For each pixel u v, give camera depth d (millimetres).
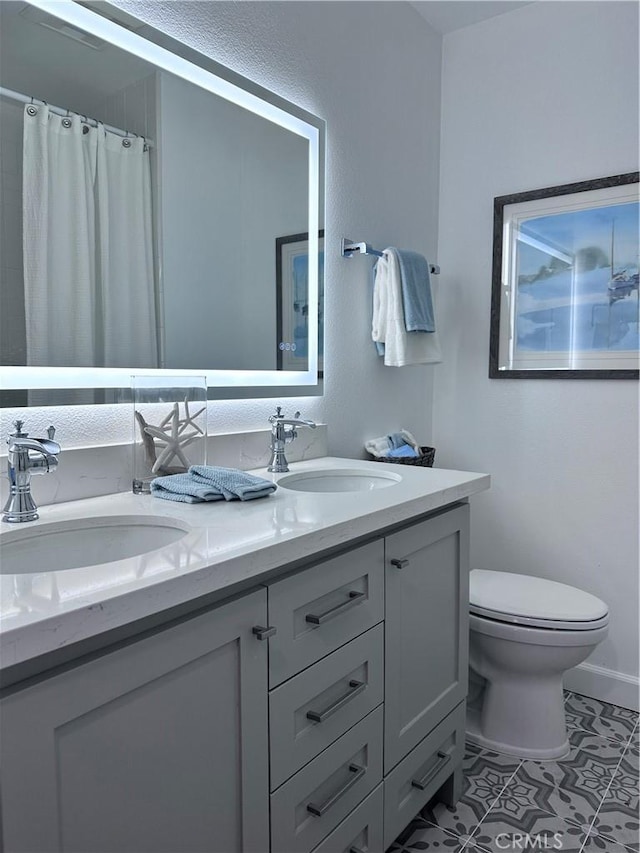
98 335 1313
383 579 1254
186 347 1505
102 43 1299
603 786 1686
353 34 1984
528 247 2258
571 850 1445
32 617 635
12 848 639
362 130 2035
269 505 1197
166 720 808
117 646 743
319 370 1889
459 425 2463
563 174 2182
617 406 2121
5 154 1155
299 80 1781
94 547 1092
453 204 2439
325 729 1104
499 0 2203
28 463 1046
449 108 2436
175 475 1300
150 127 1403
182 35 1453
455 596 1564
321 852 1104
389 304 2010
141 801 780
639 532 2104
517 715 1842
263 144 1686
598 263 2119
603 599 2184
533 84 2230
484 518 2422
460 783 1632
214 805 886
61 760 687
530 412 2295
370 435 2152
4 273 1158
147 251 1409
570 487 2227
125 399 1341
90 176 1293
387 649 1280
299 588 1020
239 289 1634
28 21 1180
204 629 846
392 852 1438
